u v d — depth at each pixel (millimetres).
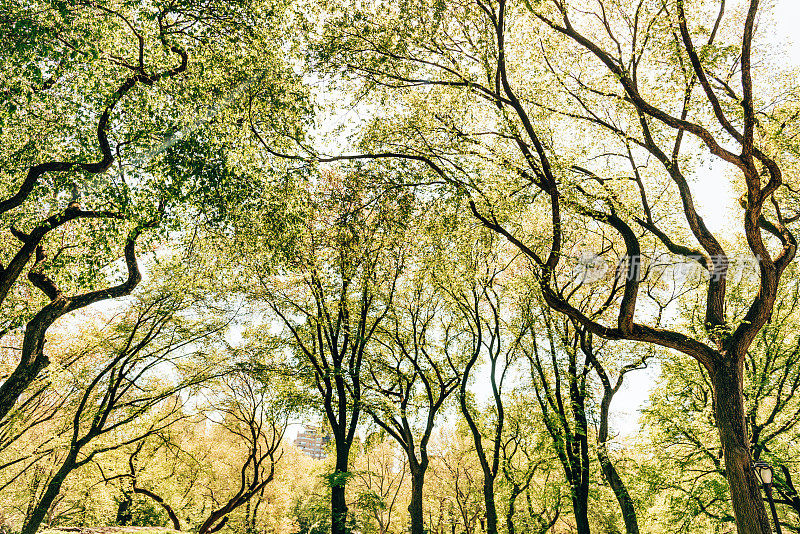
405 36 12719
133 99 11047
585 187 14219
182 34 11555
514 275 20344
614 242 17750
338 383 18516
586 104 14242
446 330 22406
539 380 21375
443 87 14367
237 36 11703
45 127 11922
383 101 14797
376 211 16891
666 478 20234
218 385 23391
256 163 12781
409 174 14852
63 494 27453
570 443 18031
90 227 12188
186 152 11156
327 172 18531
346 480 17297
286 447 39375
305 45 13312
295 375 20672
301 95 13188
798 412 18641
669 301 20219
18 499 25047
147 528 22703
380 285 19797
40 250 13523
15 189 12523
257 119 12914
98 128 11008
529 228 17469
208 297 21016
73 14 9398
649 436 20938
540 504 23750
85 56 9711
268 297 20547
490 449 23656
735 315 18672
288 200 13516
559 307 11984
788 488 18188
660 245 17297
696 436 19547
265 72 12305
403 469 37188
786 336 19844
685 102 12102
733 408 10898
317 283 19266
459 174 13867
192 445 32875
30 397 18719
